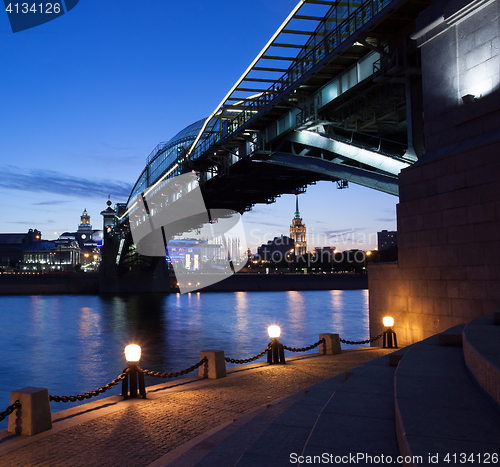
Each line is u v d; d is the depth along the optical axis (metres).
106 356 32.75
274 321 58.47
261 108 33.75
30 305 87.19
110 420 9.02
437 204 16.80
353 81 25.75
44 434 8.23
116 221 108.19
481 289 14.95
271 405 8.87
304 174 45.69
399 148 29.55
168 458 6.86
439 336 9.19
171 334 45.47
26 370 27.39
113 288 128.12
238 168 44.81
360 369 8.55
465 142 16.38
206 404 10.19
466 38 16.55
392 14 20.06
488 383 4.97
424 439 3.82
